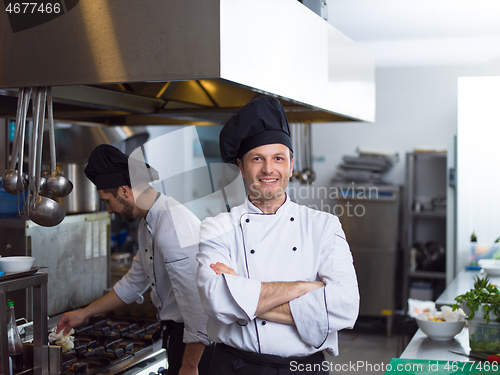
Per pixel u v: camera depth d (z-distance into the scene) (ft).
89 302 8.98
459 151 14.52
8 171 5.22
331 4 13.35
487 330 6.12
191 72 4.15
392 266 16.93
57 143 9.09
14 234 7.64
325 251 4.70
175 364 6.35
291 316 4.32
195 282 5.74
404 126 19.03
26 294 7.54
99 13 4.42
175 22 4.17
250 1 4.56
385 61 18.49
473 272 12.76
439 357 6.06
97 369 5.94
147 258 6.46
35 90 5.04
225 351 4.65
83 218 8.77
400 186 18.31
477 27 15.07
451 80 18.54
